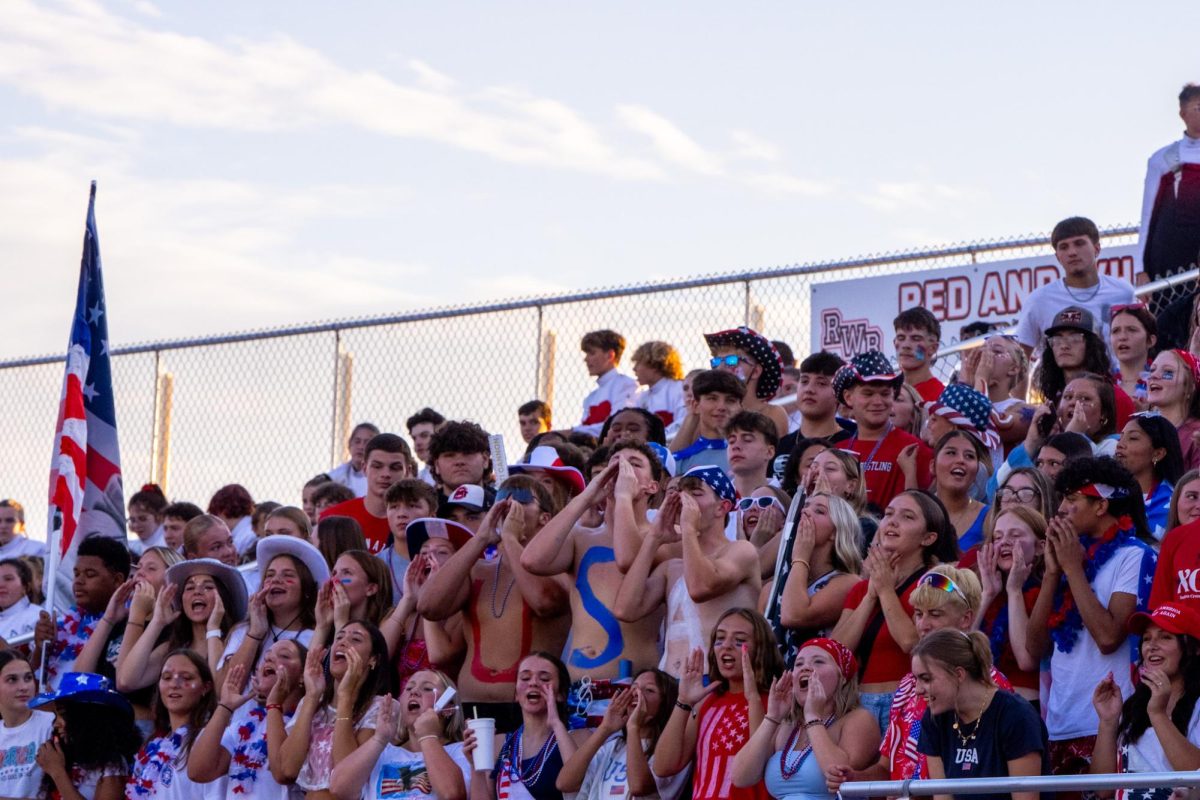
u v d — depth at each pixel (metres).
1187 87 25.69
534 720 17.98
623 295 29.77
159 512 29.89
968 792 13.38
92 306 26.05
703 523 17.97
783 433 24.50
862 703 16.36
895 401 22.59
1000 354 23.27
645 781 16.88
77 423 25.41
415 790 18.31
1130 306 22.38
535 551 18.61
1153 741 14.86
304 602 20.64
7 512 30.39
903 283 28.38
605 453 20.95
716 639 16.84
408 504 21.67
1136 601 16.06
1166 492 18.17
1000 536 16.81
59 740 21.25
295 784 19.42
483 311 30.77
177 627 21.86
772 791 15.95
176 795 20.02
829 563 17.67
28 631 25.33
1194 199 25.64
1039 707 16.55
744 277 29.09
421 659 19.88
